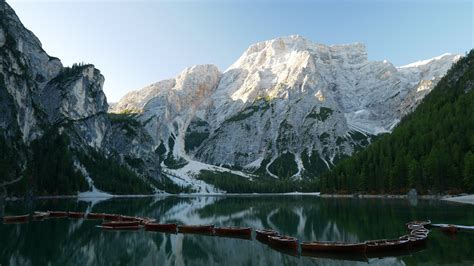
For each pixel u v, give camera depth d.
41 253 54.56
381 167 191.75
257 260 50.91
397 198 170.88
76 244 61.72
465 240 60.84
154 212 121.81
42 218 97.50
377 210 110.25
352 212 106.94
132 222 81.94
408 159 178.75
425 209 110.12
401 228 74.94
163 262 50.38
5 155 193.50
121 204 163.38
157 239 67.00
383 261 48.56
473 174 148.50
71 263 49.19
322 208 126.75
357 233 69.94
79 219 95.94
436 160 160.00
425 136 184.38
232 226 83.44
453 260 47.66
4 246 59.16
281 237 61.91
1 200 134.12
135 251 57.00
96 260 51.19
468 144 166.62
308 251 55.66
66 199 196.00
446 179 158.75
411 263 46.69
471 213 97.94
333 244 54.22
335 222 85.62
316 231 73.12
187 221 94.88
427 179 165.00
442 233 68.00
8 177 179.75
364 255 52.19
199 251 57.00
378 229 74.12
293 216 102.56
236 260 51.09
